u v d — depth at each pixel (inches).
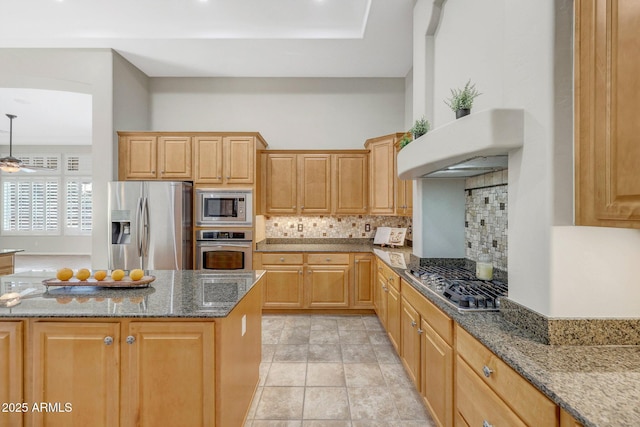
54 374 55.1
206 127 172.6
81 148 328.8
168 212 137.5
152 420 55.1
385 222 169.3
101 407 55.1
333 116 173.2
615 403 30.7
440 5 95.4
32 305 59.0
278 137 173.0
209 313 54.9
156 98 171.6
